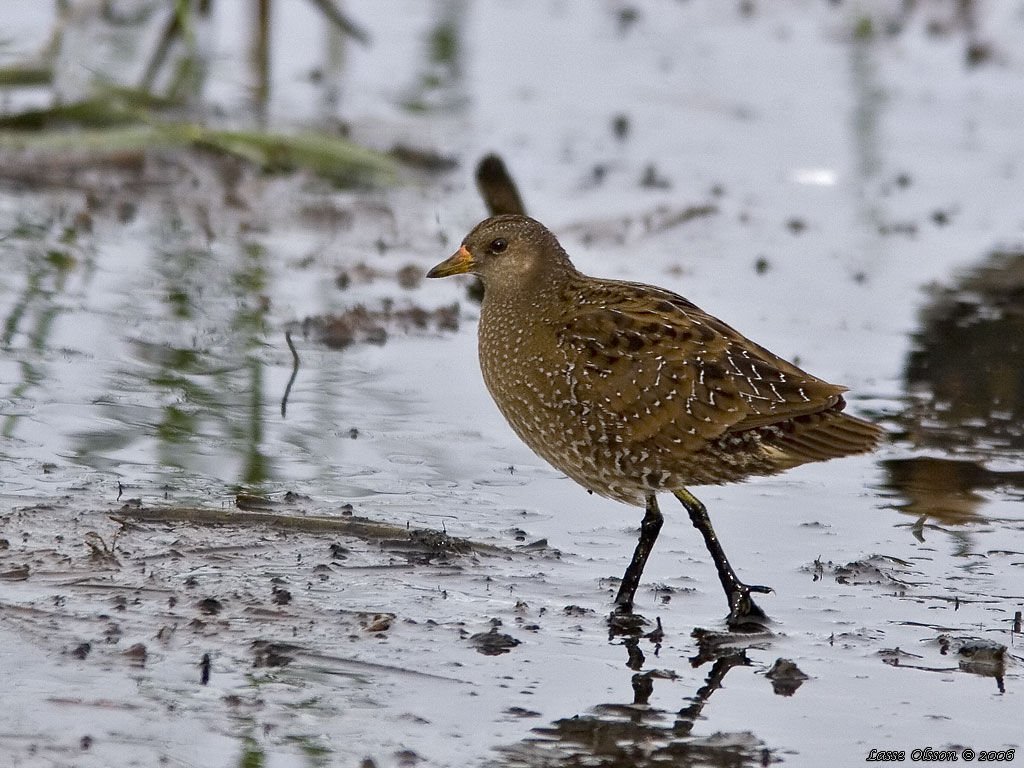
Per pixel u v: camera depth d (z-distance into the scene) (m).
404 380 12.41
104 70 19.39
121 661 7.89
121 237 15.19
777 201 17.44
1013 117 20.62
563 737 7.42
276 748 7.17
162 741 7.18
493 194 15.73
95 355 12.38
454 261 10.15
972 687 8.14
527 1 25.56
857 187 18.00
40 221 15.41
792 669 8.18
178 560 9.11
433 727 7.46
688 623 8.79
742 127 20.03
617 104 20.75
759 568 9.57
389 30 23.52
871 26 24.16
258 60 19.56
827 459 9.02
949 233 16.59
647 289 9.79
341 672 7.95
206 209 16.14
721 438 9.10
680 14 25.05
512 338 9.88
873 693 8.03
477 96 20.75
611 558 9.66
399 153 18.05
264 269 14.66
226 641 8.20
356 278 14.61
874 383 12.64
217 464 10.55
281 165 17.22
